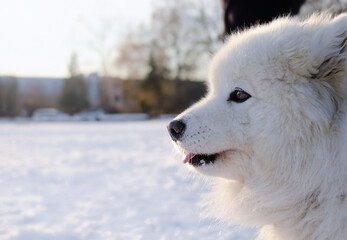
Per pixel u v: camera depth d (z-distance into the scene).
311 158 2.02
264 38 2.25
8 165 8.34
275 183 2.19
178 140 2.37
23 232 3.49
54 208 4.46
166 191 4.98
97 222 3.80
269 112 2.13
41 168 7.80
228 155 2.32
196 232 3.32
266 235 2.43
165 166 7.11
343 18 1.99
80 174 6.85
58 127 27.78
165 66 38.78
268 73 2.15
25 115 52.66
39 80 62.72
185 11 31.44
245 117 2.23
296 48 2.10
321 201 2.03
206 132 2.30
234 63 2.29
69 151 11.16
